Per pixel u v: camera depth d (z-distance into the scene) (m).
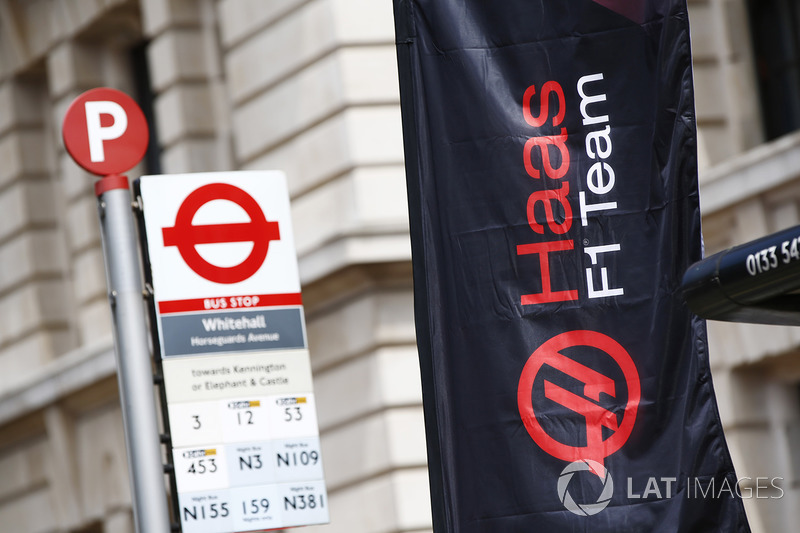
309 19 15.34
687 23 8.67
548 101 8.72
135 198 8.48
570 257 8.56
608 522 8.26
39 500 20.67
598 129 8.66
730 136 15.01
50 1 20.12
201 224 8.50
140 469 8.00
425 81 8.78
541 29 8.77
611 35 8.73
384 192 14.83
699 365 8.37
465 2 8.84
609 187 8.60
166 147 17.77
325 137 15.17
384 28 15.15
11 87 20.94
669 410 8.35
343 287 14.91
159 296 8.33
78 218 19.88
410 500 14.42
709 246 14.44
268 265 8.59
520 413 8.42
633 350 8.44
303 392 8.51
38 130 21.02
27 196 20.78
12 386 20.53
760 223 13.71
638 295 8.48
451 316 8.57
